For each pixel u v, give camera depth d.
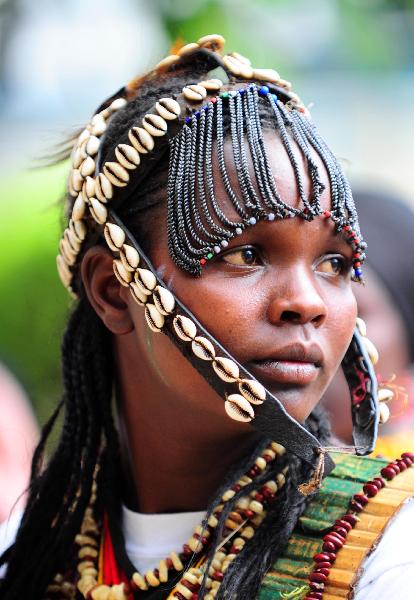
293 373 3.64
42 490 4.60
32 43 13.09
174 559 4.04
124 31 12.91
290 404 3.67
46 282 11.51
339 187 3.81
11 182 12.77
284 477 4.01
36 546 4.57
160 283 3.76
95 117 4.23
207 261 3.69
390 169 15.48
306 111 4.11
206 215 3.70
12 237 11.82
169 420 4.10
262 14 10.06
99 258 4.14
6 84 13.84
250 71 4.09
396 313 7.12
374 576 3.59
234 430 3.95
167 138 3.89
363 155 15.45
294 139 3.82
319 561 3.60
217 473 4.16
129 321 4.14
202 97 3.89
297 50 12.95
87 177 4.06
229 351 3.65
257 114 3.82
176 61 4.39
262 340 3.63
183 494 4.24
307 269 3.70
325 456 3.64
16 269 11.55
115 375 4.44
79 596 4.32
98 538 4.47
